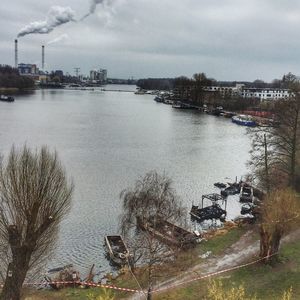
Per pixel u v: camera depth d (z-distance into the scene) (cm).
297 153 8231
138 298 4141
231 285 4253
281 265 4678
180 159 12644
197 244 5553
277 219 4712
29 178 3072
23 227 3039
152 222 5412
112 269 5638
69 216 7306
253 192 8825
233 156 13250
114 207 7844
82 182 9519
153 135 17088
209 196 8450
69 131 17262
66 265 5559
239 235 5853
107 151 13338
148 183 7688
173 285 4356
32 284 4450
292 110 7900
